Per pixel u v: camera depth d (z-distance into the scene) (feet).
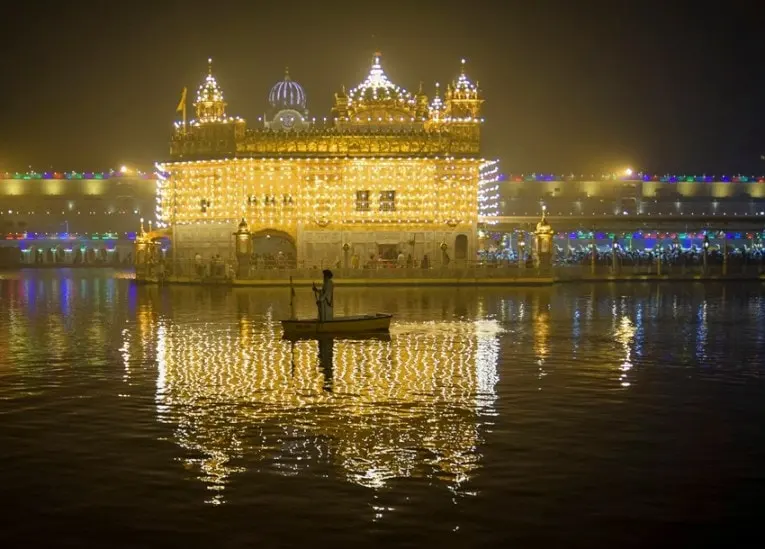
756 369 76.64
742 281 226.79
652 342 94.89
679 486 43.34
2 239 370.53
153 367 77.77
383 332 103.55
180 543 36.70
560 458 47.93
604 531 37.86
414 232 221.25
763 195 379.55
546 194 372.17
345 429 54.03
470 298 163.43
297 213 220.23
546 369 76.38
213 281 206.08
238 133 220.02
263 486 43.24
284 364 78.84
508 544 36.50
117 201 397.60
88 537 37.40
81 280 246.06
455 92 223.30
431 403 61.67
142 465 46.80
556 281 222.89
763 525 38.50
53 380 71.67
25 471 46.01
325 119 230.68
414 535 37.35
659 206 374.22
